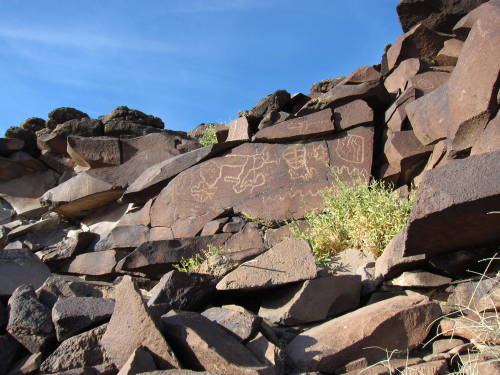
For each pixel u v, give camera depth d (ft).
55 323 11.33
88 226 32.37
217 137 31.19
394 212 17.29
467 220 11.29
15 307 11.74
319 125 25.72
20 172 38.68
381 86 26.50
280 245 13.60
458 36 26.73
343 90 26.21
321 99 26.45
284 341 11.47
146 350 9.96
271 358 9.93
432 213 10.98
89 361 10.50
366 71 27.02
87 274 27.12
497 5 19.30
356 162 24.88
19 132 38.86
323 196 22.27
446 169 11.10
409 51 27.94
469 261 13.11
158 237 26.37
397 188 24.38
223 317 11.27
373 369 9.88
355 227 17.81
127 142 33.30
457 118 19.22
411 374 9.48
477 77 18.58
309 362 10.16
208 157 27.25
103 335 10.86
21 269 18.37
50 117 39.19
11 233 32.14
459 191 10.75
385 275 13.98
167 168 27.73
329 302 12.73
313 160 25.39
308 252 13.14
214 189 26.35
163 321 10.64
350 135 25.50
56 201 32.07
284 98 29.53
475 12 25.21
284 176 25.41
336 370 10.25
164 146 32.99
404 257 13.28
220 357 9.25
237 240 23.75
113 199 32.50
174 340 10.18
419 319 11.09
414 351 10.96
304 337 11.11
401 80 27.27
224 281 13.39
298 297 12.38
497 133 17.52
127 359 10.23
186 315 10.70
